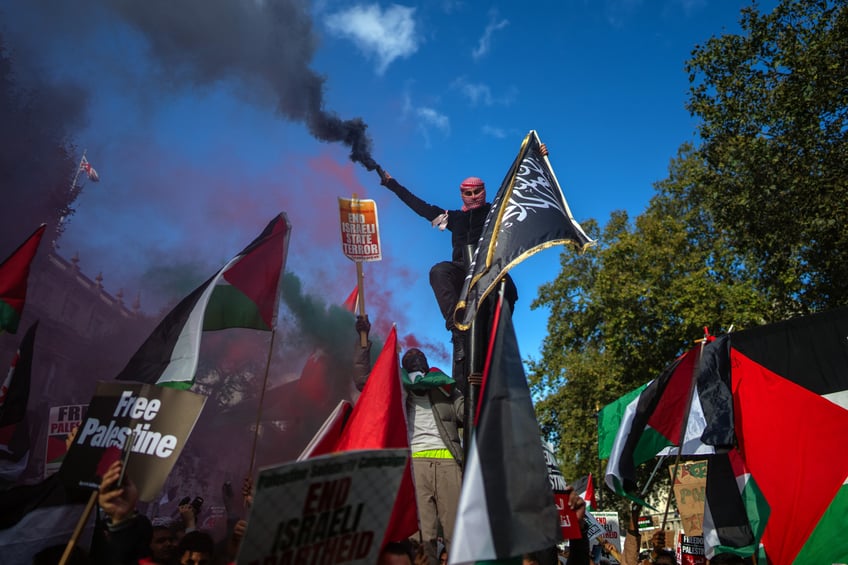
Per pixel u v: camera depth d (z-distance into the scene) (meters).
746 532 5.55
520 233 5.21
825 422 5.54
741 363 6.00
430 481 5.79
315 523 2.59
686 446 6.18
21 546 3.89
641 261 28.14
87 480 3.78
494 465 3.35
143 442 3.83
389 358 4.06
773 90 15.61
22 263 5.54
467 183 7.13
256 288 5.45
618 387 27.09
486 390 3.56
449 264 6.90
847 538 5.18
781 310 18.28
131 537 3.57
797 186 15.24
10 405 5.46
